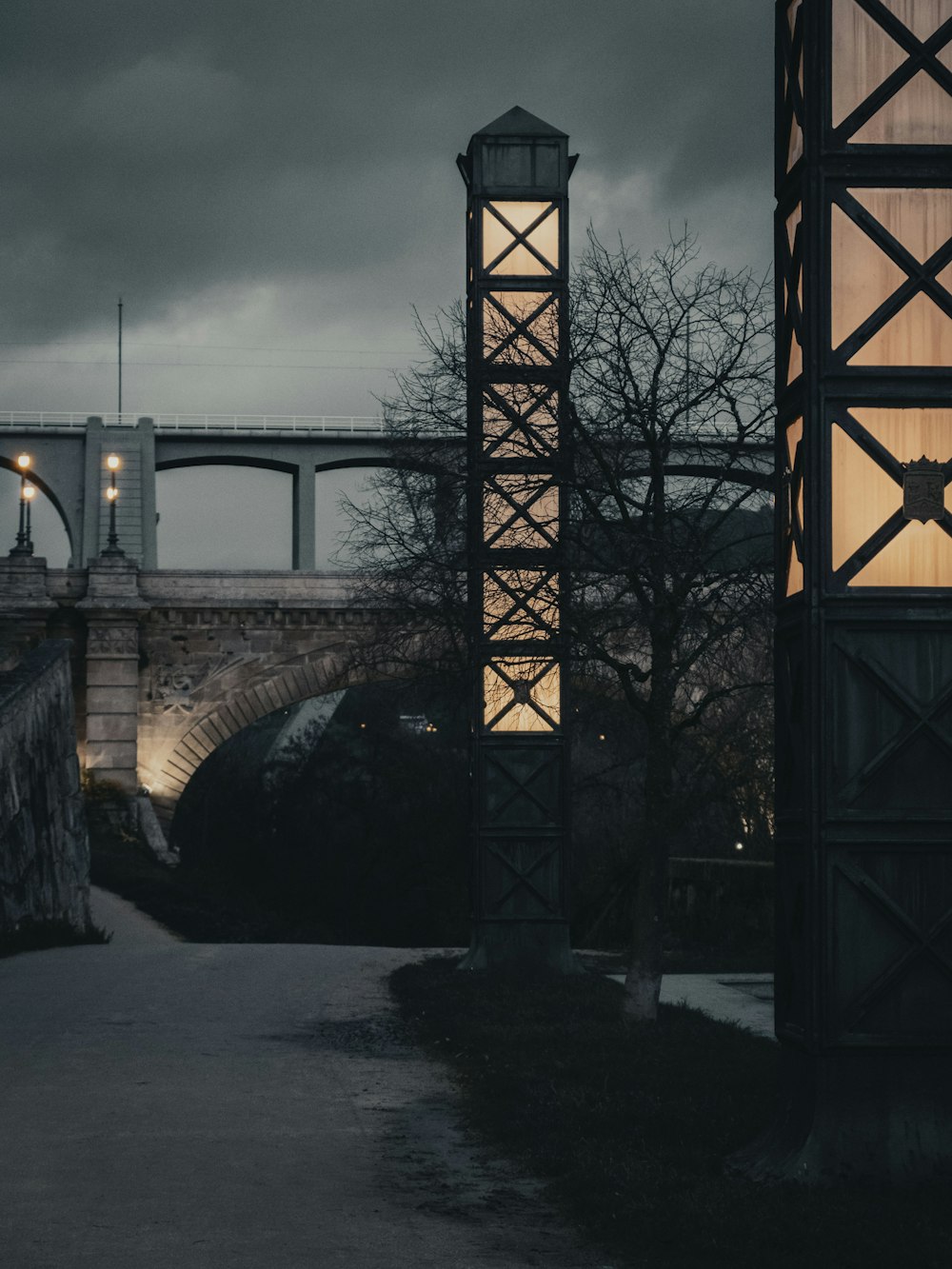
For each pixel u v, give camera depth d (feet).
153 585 204.95
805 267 34.53
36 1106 41.42
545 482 64.18
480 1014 61.62
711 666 67.51
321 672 206.69
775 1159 33.78
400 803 220.84
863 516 34.27
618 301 63.67
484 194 75.87
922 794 33.65
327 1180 33.83
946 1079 33.14
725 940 111.75
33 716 102.78
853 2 34.71
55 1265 26.66
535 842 77.30
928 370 34.24
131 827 196.65
